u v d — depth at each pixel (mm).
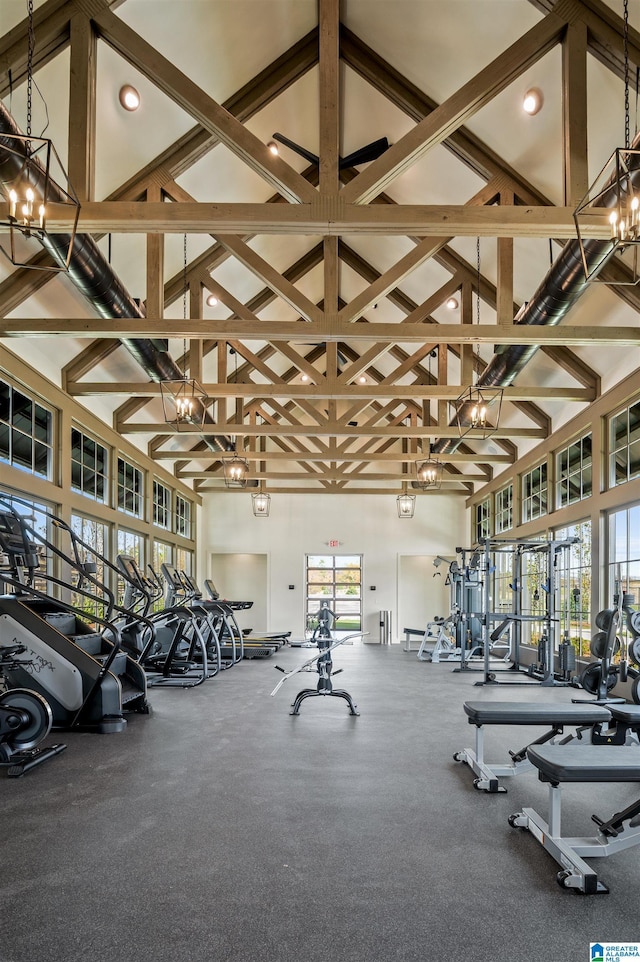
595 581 8477
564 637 9195
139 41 4469
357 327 6035
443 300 8500
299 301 6039
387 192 8242
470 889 2631
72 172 4406
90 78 4508
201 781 4055
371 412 15867
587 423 8852
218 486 16297
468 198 7547
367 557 16000
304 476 13539
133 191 6703
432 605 16141
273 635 13992
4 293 6273
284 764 4445
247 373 12875
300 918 2395
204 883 2666
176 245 8086
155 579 8547
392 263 9727
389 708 6594
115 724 5449
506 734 5367
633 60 4730
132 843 3080
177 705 6688
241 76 6637
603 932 2318
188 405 7574
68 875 2740
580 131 4566
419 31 6121
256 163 4406
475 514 15570
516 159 6602
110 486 10070
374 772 4266
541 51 4602
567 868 2734
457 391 8312
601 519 8391
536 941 2254
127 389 8281
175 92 4426
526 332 6141
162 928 2322
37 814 3473
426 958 2146
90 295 5598
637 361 7531
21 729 4492
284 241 9602
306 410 10297
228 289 9969
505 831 3258
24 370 7125
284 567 15984
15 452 7086
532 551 9789
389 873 2768
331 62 4449
